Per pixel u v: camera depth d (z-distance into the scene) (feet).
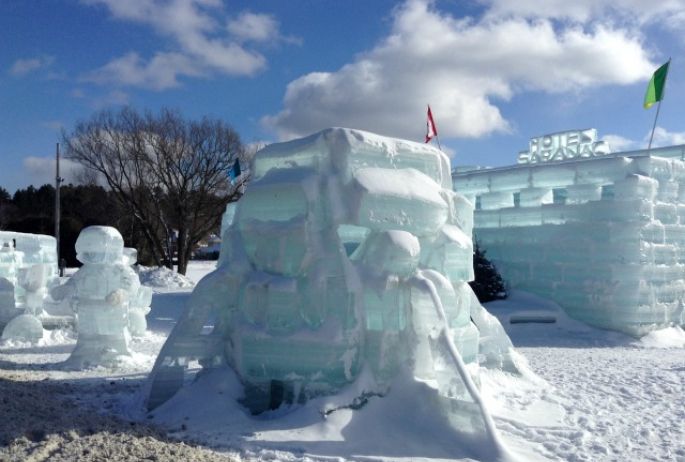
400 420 26.00
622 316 61.77
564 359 49.44
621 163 63.36
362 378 27.40
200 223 134.21
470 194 78.28
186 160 127.85
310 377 27.86
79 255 43.68
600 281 63.46
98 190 165.48
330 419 25.91
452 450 24.09
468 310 31.89
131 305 57.62
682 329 64.85
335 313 28.12
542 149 82.94
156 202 130.82
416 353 27.45
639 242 61.41
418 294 27.35
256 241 30.48
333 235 28.50
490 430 24.02
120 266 43.86
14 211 196.95
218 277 30.32
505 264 72.23
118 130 126.11
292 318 28.50
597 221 64.03
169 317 75.41
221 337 30.86
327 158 29.55
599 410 31.68
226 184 130.21
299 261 28.73
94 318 43.47
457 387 25.45
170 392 29.60
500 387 35.17
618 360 49.03
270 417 27.81
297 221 28.63
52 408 28.14
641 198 61.93
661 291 63.10
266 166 32.32
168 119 127.85
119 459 21.48
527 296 69.05
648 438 26.99
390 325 27.94
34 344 54.65
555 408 31.73
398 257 27.78
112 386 35.65
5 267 62.23
